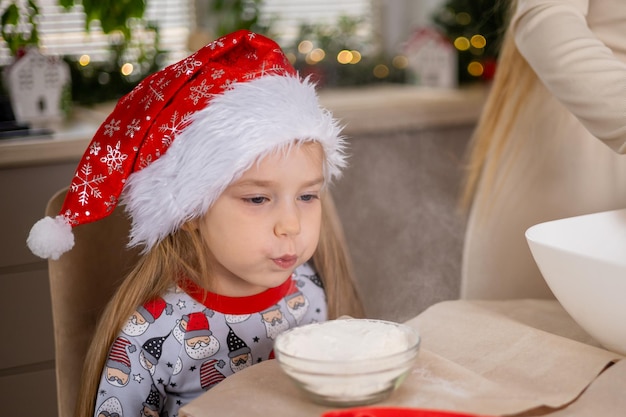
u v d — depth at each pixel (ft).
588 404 2.25
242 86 2.97
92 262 3.51
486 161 4.44
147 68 8.19
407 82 9.59
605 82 3.22
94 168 3.10
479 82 9.18
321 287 3.64
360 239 8.55
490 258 4.36
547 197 4.17
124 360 3.10
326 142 3.04
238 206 2.95
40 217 6.32
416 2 10.23
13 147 6.12
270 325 3.38
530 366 2.47
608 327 2.46
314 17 9.87
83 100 7.95
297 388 2.26
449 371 2.38
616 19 3.87
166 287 3.20
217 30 8.73
